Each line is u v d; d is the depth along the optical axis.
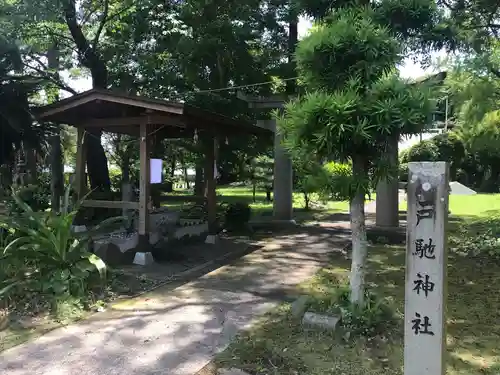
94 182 12.98
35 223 5.41
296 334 4.21
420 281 3.05
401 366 3.61
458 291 5.66
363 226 4.38
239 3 10.71
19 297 4.84
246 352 3.81
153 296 5.41
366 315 4.24
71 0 11.29
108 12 12.53
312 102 3.69
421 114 3.57
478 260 7.36
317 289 5.76
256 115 11.43
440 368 2.98
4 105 11.23
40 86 12.26
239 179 18.39
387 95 3.69
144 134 6.95
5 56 10.85
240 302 5.21
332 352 3.86
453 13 7.59
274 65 11.94
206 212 10.09
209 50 10.73
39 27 11.39
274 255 7.97
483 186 27.33
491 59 7.96
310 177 4.09
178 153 14.81
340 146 3.77
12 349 3.82
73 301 4.85
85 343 3.97
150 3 10.68
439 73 7.93
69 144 19.89
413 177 3.12
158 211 8.87
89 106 7.12
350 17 4.10
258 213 14.11
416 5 4.43
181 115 6.86
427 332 3.02
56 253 5.24
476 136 9.02
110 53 12.01
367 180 3.98
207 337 4.14
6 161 12.28
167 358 3.70
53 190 11.09
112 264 6.69
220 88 11.30
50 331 4.23
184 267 6.90
